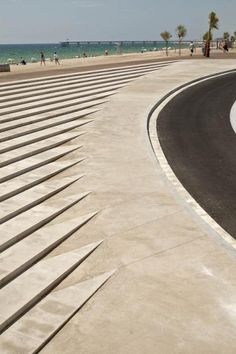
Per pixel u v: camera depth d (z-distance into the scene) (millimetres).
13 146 11875
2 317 5211
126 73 30641
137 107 19000
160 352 4742
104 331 5109
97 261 6680
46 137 13453
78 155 12086
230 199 9398
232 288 5906
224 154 12938
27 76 25984
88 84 24484
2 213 7957
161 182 10078
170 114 18625
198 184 10367
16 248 6922
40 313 5418
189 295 5754
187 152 13148
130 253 6879
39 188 9477
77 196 9164
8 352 4719
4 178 9633
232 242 7324
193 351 4746
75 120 16312
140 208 8602
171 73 31297
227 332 5051
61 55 125812
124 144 13227
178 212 8430
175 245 7117
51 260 6664
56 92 21500
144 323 5227
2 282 5980
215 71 32375
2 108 16453
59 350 4824
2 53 154250
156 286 5977
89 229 7746
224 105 20484
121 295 5801
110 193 9391
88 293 5832
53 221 8047
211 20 47688
